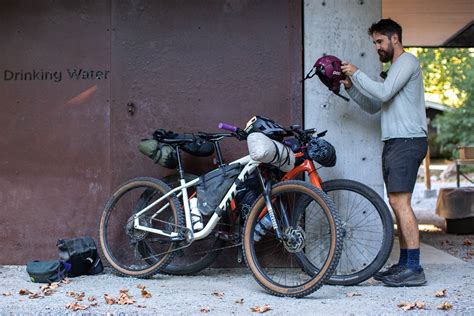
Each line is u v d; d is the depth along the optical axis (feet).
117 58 15.71
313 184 13.80
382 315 11.30
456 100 73.92
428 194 44.06
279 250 15.35
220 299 12.57
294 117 15.43
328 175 15.28
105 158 15.75
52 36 15.84
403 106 13.46
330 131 15.30
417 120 13.43
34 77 15.87
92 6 15.78
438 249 19.42
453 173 63.05
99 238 15.15
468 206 22.95
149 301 12.41
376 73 15.25
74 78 15.80
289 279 14.48
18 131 15.92
